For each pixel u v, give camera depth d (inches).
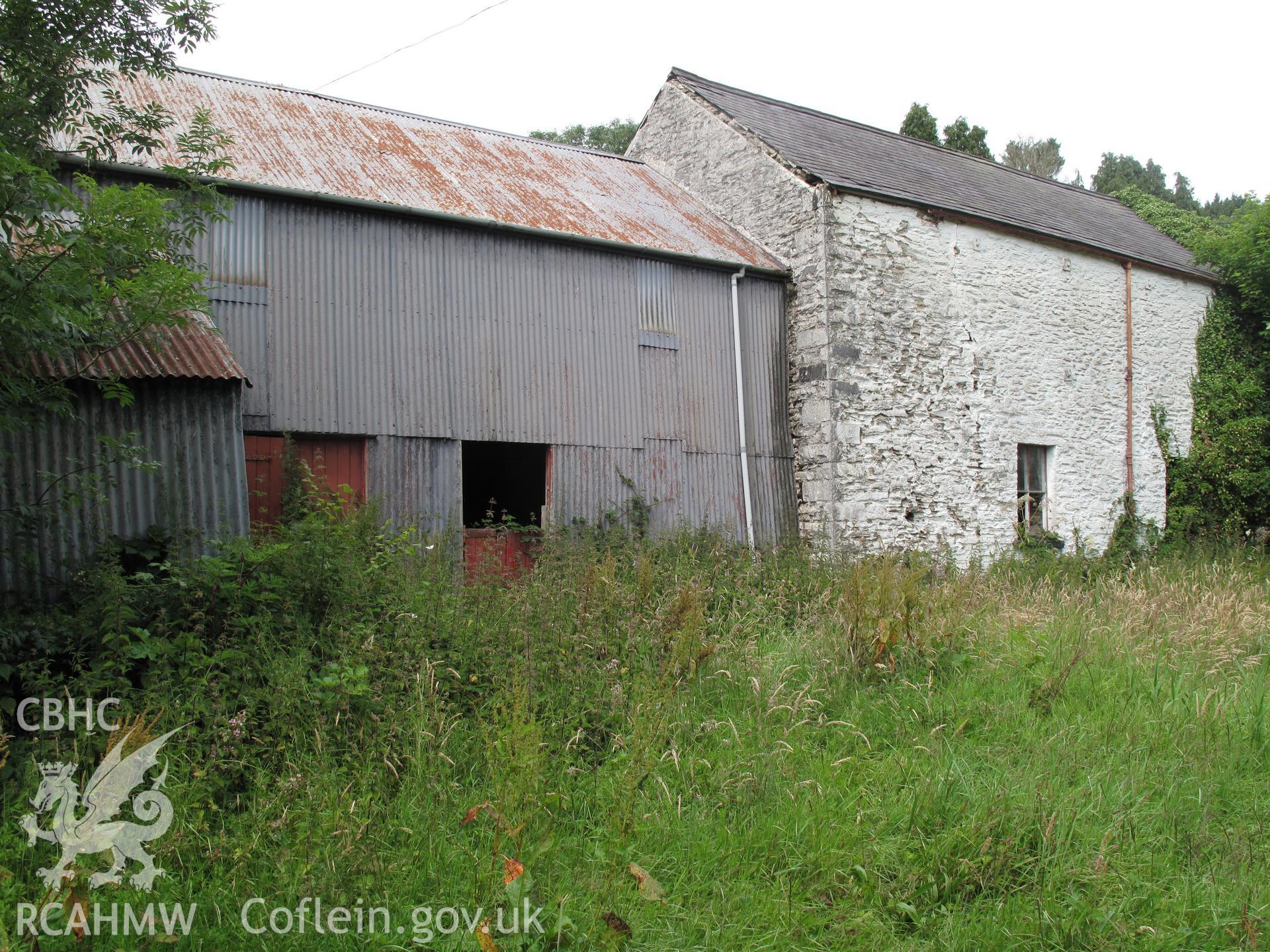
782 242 473.7
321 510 307.1
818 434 447.8
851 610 263.1
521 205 411.5
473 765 180.9
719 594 314.8
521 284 387.5
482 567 287.4
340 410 340.2
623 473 402.3
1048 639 289.7
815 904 155.5
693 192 540.1
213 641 202.4
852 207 462.6
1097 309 581.6
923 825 177.8
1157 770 206.5
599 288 407.8
